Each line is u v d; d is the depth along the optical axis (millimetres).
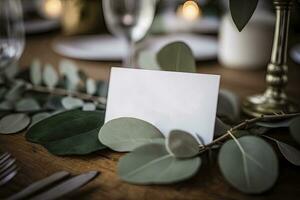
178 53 339
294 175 284
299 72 627
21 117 362
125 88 322
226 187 264
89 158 300
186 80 307
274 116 317
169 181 242
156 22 810
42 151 312
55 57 686
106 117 323
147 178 246
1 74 487
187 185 265
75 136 307
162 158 260
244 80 570
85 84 443
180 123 304
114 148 292
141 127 298
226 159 257
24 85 447
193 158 261
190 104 303
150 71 317
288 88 525
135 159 260
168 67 340
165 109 310
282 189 265
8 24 488
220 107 385
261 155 258
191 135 275
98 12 828
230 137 300
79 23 812
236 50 621
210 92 300
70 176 270
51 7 976
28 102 394
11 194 252
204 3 1004
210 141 295
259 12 669
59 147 298
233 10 301
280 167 295
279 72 402
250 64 625
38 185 247
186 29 866
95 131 312
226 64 651
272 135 355
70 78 450
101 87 434
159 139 285
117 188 260
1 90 446
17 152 310
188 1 806
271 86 412
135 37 632
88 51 666
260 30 603
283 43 393
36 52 729
